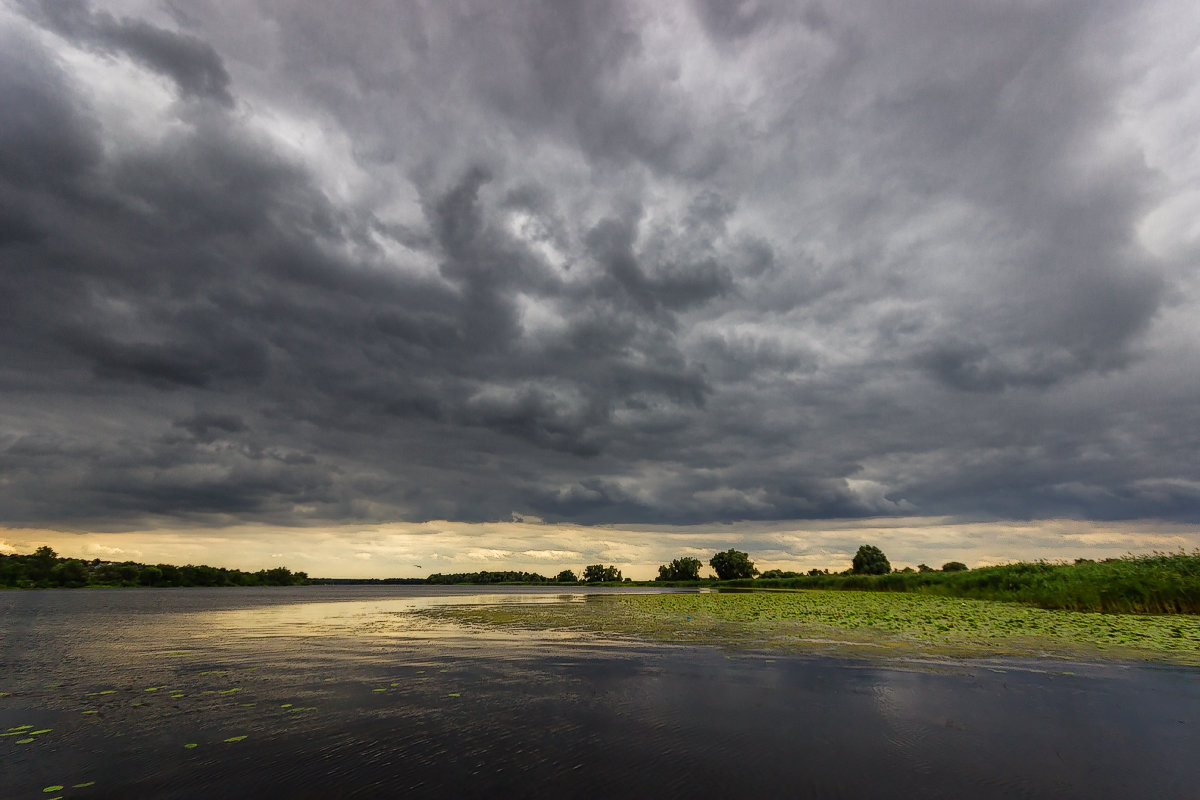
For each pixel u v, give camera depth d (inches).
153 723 455.2
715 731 430.6
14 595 3622.0
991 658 751.1
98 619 1496.1
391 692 558.3
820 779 340.5
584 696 539.5
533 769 355.3
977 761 370.3
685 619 1311.5
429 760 370.0
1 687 596.7
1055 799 314.7
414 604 2135.8
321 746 398.0
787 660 735.7
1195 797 319.0
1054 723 452.4
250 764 364.5
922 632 1029.8
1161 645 865.5
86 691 574.6
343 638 1000.9
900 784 333.7
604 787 327.6
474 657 770.2
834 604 1744.6
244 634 1078.4
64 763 368.5
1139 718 466.3
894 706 502.0
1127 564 1641.2
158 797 318.7
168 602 2519.7
